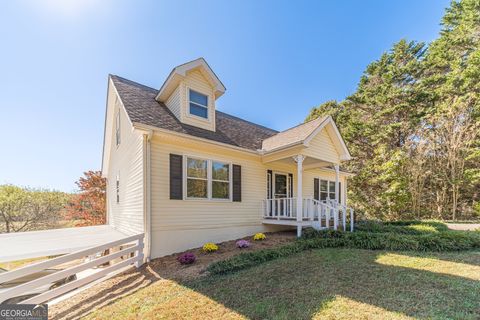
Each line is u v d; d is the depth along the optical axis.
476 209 13.32
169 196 7.07
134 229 7.61
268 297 3.88
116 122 11.42
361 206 17.95
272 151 9.27
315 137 9.50
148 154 6.70
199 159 7.95
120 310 3.79
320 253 6.62
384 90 19.22
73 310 4.04
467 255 6.17
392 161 15.53
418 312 3.20
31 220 15.34
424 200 15.41
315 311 3.36
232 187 8.85
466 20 17.30
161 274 5.32
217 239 8.17
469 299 3.53
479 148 13.34
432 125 15.18
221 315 3.40
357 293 3.90
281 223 9.14
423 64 18.17
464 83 14.73
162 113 8.16
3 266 8.90
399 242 7.04
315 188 13.26
